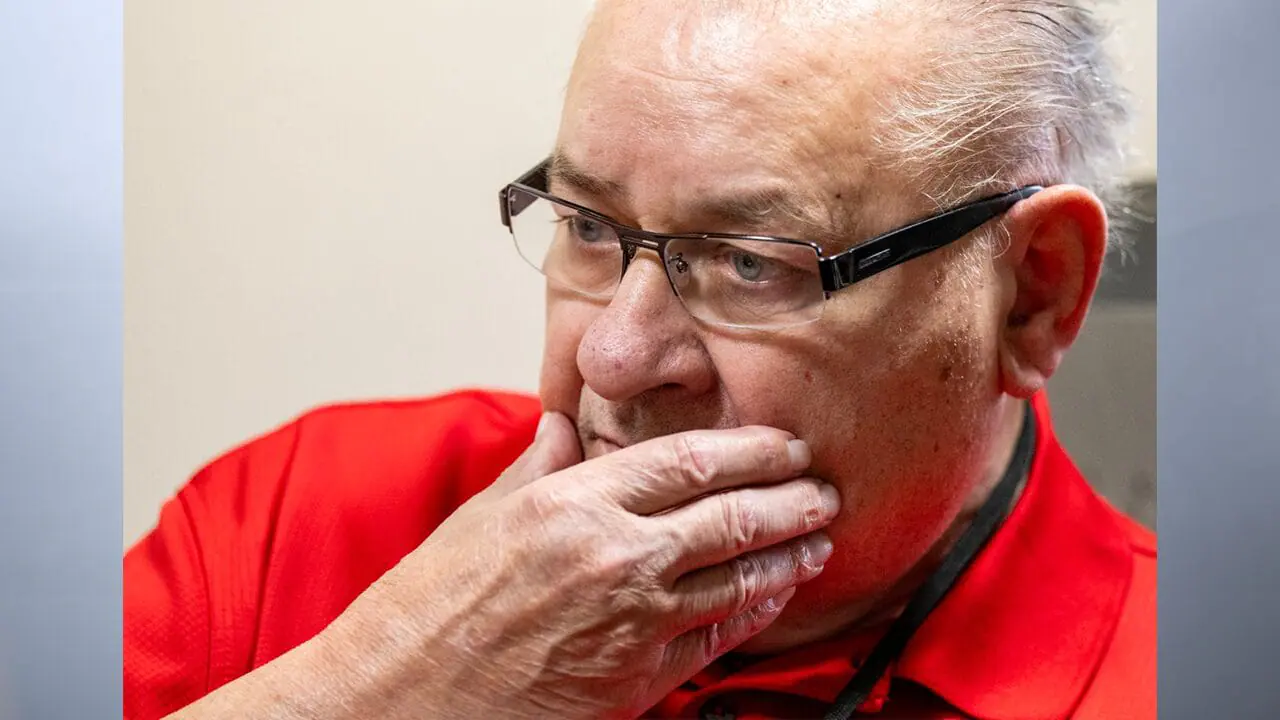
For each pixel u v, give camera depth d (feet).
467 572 2.76
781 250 2.75
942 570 3.38
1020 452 3.55
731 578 2.75
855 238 2.79
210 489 4.04
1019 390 3.14
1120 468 3.66
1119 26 3.48
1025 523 3.46
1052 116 3.15
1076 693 3.28
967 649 3.29
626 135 2.79
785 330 2.79
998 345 3.09
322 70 4.08
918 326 2.86
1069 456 3.68
